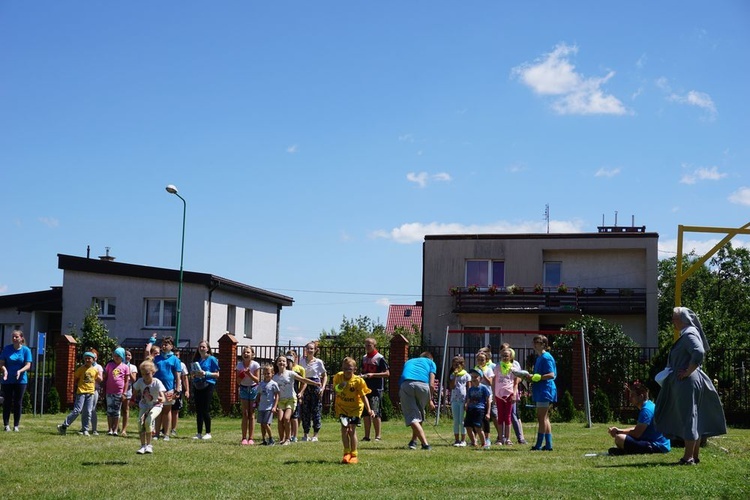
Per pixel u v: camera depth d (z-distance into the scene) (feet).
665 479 31.35
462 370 50.52
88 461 40.70
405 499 28.71
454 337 117.60
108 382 54.95
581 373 82.89
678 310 36.32
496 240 117.80
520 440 50.34
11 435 53.42
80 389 55.47
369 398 52.44
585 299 114.42
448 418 76.33
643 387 41.39
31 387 87.76
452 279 118.52
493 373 50.62
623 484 30.45
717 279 182.19
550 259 118.01
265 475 35.60
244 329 138.00
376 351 53.42
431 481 32.91
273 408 48.47
